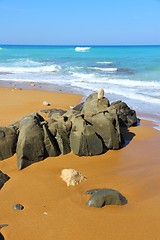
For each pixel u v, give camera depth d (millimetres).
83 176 9797
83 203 8422
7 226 7520
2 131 11391
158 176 9922
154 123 15859
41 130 11336
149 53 73438
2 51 93688
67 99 21547
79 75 34219
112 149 12102
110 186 9344
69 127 11914
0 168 10594
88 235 7215
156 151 12055
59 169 10516
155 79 29516
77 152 11508
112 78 30969
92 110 13672
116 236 7172
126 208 8180
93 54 73438
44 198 8727
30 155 10805
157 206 8234
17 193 8992
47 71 38938
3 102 20219
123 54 71188
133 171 10344
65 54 75500
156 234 7211
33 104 19750
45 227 7496
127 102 20484
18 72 38625
